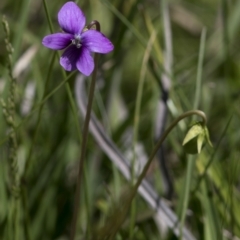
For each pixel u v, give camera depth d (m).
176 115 0.53
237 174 0.54
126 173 0.51
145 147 0.57
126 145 0.56
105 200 0.55
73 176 0.56
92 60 0.42
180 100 0.54
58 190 0.55
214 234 0.49
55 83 0.57
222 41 0.61
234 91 0.62
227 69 0.59
